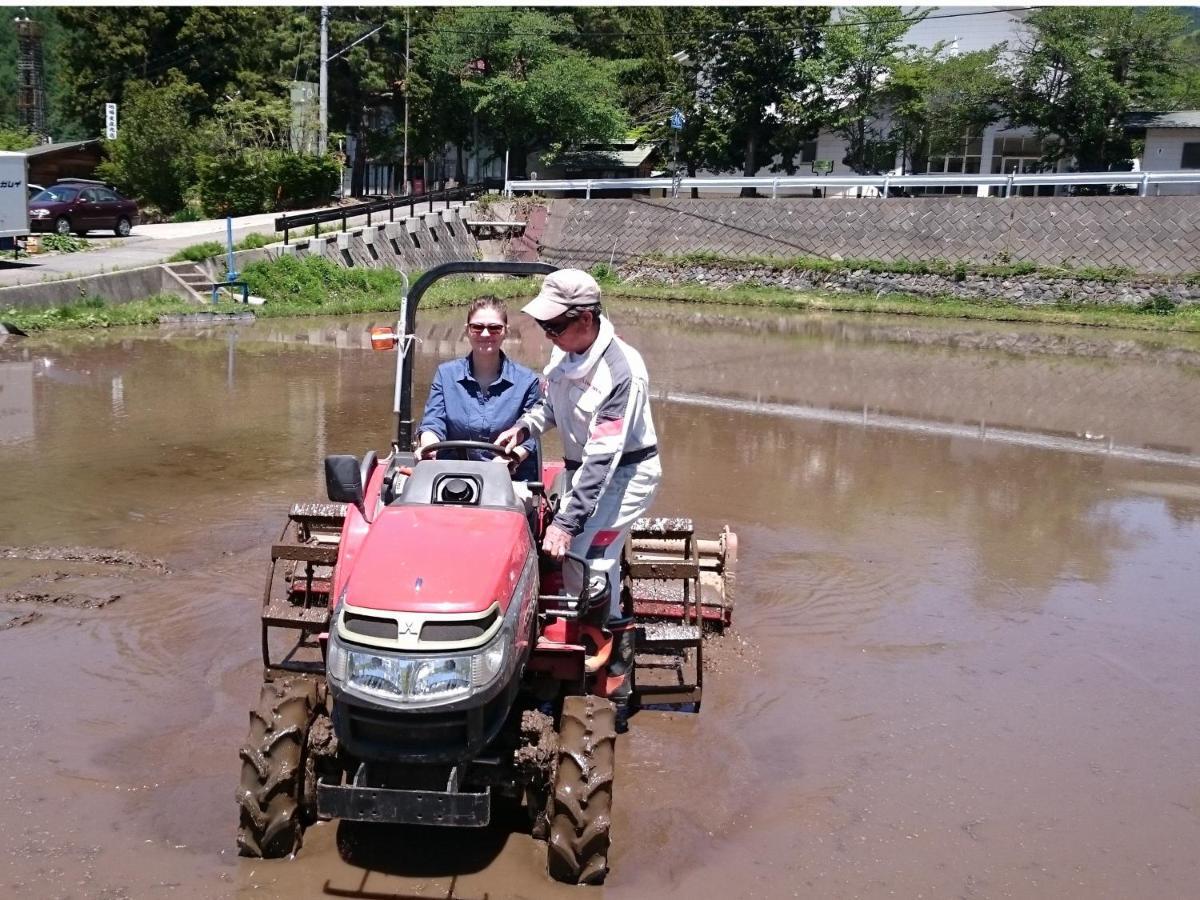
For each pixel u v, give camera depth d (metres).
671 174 42.19
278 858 3.87
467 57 42.44
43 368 14.50
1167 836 4.33
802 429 12.91
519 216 36.94
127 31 43.81
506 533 3.91
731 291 32.44
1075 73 35.00
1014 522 9.09
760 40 37.97
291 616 5.12
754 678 5.77
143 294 21.55
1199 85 38.75
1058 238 30.20
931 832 4.29
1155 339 24.20
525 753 3.89
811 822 4.32
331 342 18.64
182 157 37.97
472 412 5.04
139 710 5.00
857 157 39.22
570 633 4.27
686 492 9.64
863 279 31.81
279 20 46.34
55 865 3.76
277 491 8.88
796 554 7.93
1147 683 5.86
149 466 9.55
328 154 38.53
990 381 17.45
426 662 3.47
